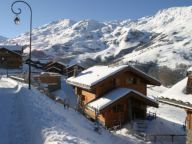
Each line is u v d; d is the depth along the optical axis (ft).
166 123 135.64
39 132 54.95
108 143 81.76
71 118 87.76
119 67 136.36
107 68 146.82
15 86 106.73
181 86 75.97
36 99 82.84
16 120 61.87
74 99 204.64
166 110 190.80
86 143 54.13
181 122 151.33
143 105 134.41
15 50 283.38
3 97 80.48
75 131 65.10
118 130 122.21
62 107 106.32
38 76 204.95
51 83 209.26
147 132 118.42
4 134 54.49
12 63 281.54
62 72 339.36
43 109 72.69
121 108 130.62
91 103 132.16
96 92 135.33
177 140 114.42
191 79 71.46
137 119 130.72
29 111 66.13
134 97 128.77
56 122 64.54
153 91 284.82
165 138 114.62
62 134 55.42
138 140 106.01
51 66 337.52
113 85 138.31
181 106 69.87
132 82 142.20
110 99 125.39
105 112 127.44
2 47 278.26
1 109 68.85
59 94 203.92
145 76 140.67
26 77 160.45
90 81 133.80
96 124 98.84
